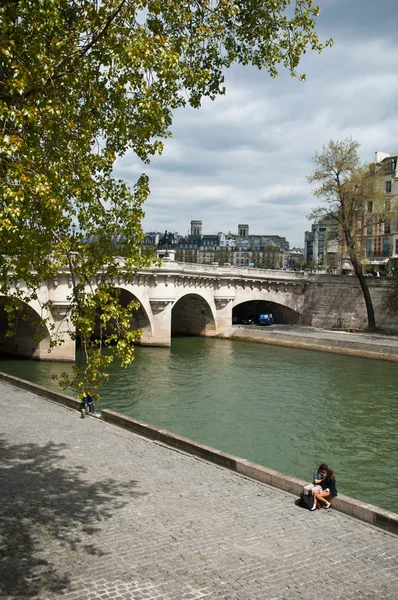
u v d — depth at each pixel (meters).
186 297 77.69
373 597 11.75
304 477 25.34
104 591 11.41
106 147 15.55
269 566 12.91
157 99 15.83
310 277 81.81
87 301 14.40
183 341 72.00
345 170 69.06
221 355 59.97
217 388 43.25
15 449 21.36
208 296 74.31
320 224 71.50
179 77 16.17
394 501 23.03
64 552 13.05
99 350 14.12
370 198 68.44
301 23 18.12
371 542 14.48
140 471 19.45
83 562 12.62
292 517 15.95
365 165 68.94
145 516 15.50
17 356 55.03
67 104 14.32
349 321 76.31
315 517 16.05
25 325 53.78
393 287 69.50
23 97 12.82
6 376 36.59
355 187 68.31
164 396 40.19
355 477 25.59
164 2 14.22
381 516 15.45
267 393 41.84
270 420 34.56
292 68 18.66
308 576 12.52
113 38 12.87
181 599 11.30
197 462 20.75
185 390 42.31
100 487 17.64
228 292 75.50
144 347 65.31
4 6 12.48
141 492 17.39
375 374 49.56
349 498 16.73
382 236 90.19
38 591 11.24
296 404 38.69
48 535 13.93
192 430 32.06
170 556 13.16
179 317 79.81
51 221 14.25
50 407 29.17
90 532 14.25
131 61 12.56
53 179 13.04
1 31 11.84
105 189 15.74
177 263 68.25
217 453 20.67
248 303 91.75
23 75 11.73
